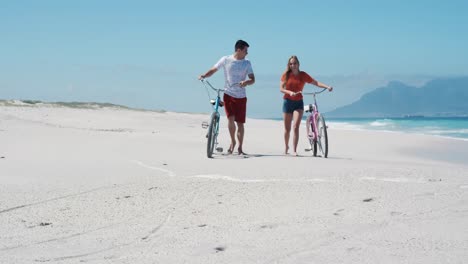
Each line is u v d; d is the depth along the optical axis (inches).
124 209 205.2
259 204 206.7
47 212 202.4
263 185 242.8
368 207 195.0
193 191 233.9
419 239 152.9
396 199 207.9
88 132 602.5
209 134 369.4
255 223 177.9
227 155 389.4
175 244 157.2
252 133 711.7
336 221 176.4
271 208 199.8
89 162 339.3
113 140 501.4
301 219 180.7
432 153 541.0
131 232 173.2
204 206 206.4
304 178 260.4
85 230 177.5
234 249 149.6
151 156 375.6
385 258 137.0
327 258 138.9
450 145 617.0
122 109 1898.4
